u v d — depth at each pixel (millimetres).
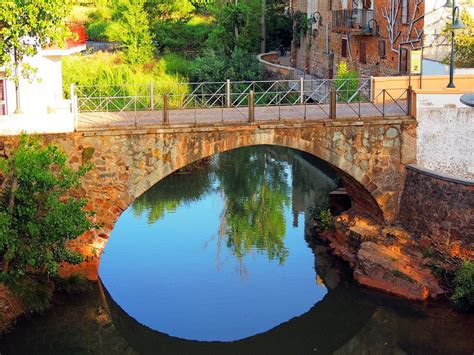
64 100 29172
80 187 23344
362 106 27516
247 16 51156
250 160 42281
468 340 20844
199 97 40000
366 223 26516
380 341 21953
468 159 25266
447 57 31047
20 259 21219
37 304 21547
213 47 50188
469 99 22266
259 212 32656
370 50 38250
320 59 47438
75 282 22875
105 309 22953
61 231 21062
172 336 22219
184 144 23625
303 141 24453
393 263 23531
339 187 32156
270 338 22328
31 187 21125
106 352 21281
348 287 23969
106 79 40344
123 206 23656
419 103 24859
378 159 25078
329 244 27594
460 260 23109
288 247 28359
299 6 53719
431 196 24125
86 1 64438
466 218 23109
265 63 46375
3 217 20328
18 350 20578
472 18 30844
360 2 39562
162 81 41406
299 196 34844
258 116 25297
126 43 45969
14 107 26703
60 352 21109
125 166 23453
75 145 23047
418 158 25203
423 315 22031
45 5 22500
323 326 22906
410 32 32688
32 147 22281
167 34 51781
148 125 23312
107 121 24328
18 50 23438
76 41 29719
